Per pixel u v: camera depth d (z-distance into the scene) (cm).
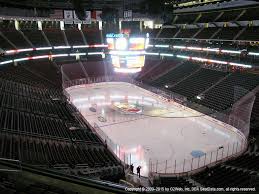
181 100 3834
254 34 4159
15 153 1605
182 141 2655
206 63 4847
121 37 2133
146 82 4825
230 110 3225
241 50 4069
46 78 4606
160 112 3544
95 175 1670
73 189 830
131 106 3653
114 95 4381
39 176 897
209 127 3030
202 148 2498
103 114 3444
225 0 4212
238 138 2714
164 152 2417
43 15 4959
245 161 1956
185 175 1928
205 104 3559
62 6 3103
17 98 3023
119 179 1753
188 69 4741
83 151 2136
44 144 2039
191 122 3186
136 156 2328
